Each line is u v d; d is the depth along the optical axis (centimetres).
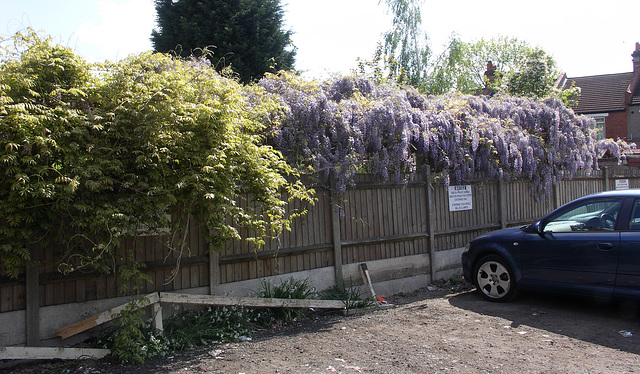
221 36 1875
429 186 880
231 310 614
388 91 866
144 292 577
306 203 722
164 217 506
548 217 698
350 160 727
